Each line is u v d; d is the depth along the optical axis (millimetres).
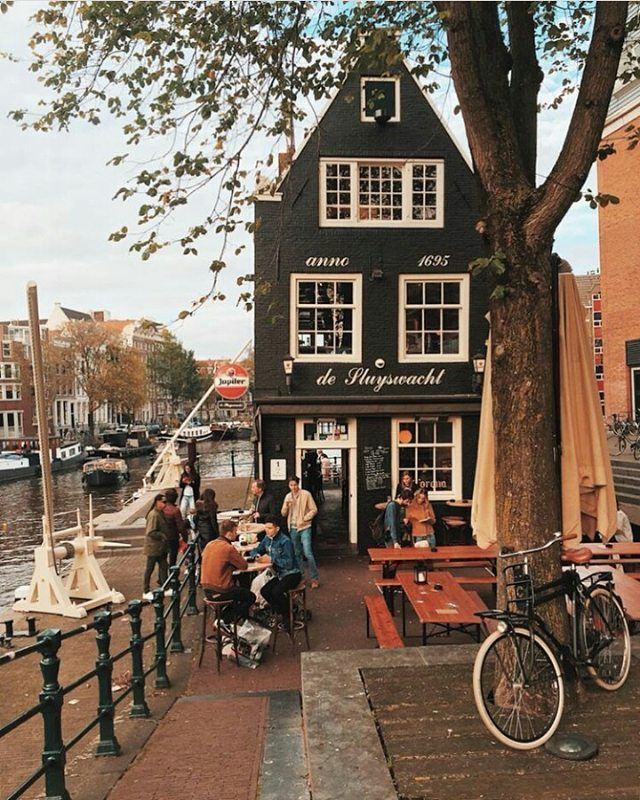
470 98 4469
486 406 4992
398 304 13266
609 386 30922
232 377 15562
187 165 7109
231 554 7340
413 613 9156
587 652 4445
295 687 6562
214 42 7312
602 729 4047
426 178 13383
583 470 4676
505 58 4922
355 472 13062
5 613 10070
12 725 3449
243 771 4262
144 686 6289
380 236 13227
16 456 48156
